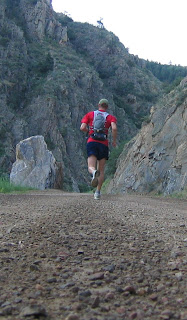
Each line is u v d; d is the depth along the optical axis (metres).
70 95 115.06
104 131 7.59
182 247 3.82
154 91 150.75
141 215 6.31
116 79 147.12
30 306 2.11
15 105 105.75
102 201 8.80
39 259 3.19
